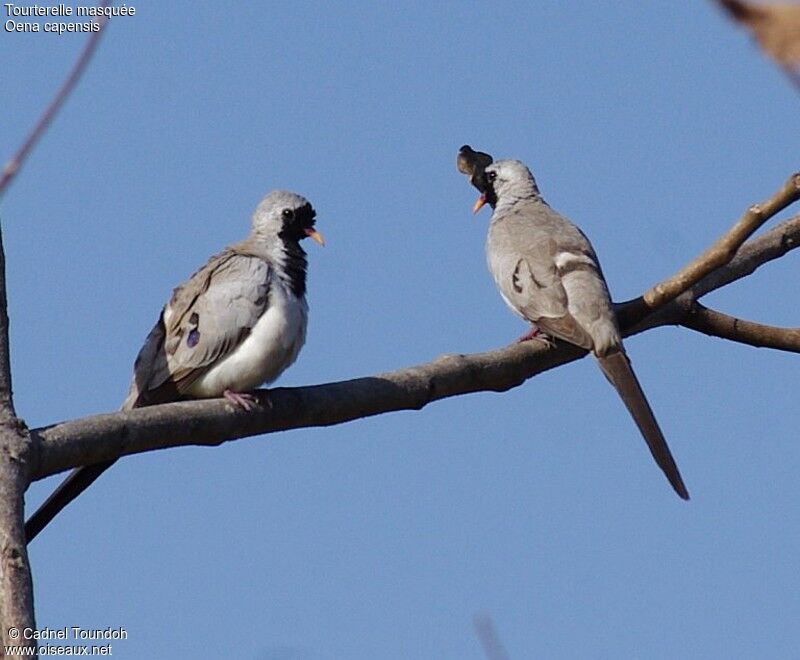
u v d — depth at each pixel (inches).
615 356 491.8
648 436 467.5
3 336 327.6
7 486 305.4
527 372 458.9
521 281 536.1
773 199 408.8
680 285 450.9
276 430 388.2
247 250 488.1
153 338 471.8
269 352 459.2
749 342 517.3
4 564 288.5
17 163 142.2
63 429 331.3
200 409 366.6
